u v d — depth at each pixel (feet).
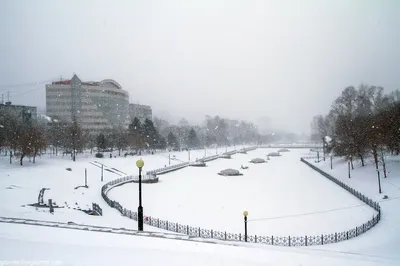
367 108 378.12
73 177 226.79
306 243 96.89
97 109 528.22
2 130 275.59
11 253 41.47
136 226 112.98
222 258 42.01
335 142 310.04
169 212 151.12
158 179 266.36
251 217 142.00
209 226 126.00
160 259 40.96
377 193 177.88
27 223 61.21
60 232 53.36
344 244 96.02
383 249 86.58
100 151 380.99
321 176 279.08
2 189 161.58
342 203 167.22
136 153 383.04
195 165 376.07
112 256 41.65
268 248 48.44
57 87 497.46
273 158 488.02
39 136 255.50
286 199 184.14
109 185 218.59
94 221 113.91
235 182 256.73
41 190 172.24
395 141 218.38
